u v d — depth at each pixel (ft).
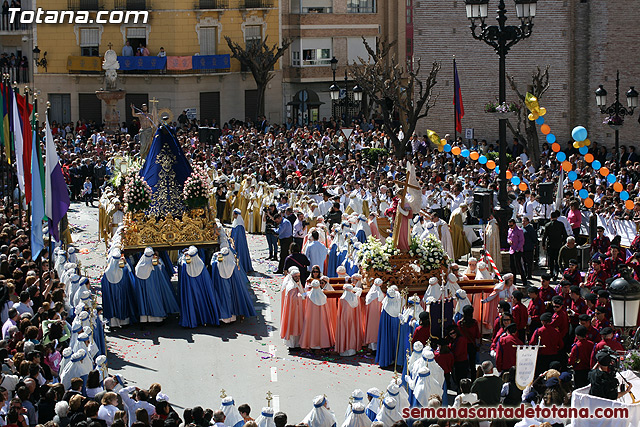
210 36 204.23
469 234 90.17
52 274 66.18
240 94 205.67
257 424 42.14
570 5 150.00
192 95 202.08
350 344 63.36
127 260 71.41
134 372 60.18
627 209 83.71
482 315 65.46
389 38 210.18
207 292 70.23
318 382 58.18
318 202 104.63
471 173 109.29
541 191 89.51
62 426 42.55
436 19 158.20
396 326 60.23
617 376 46.06
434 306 58.23
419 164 120.47
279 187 112.06
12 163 96.02
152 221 72.95
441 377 50.37
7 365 48.57
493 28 81.82
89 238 106.11
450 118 160.04
